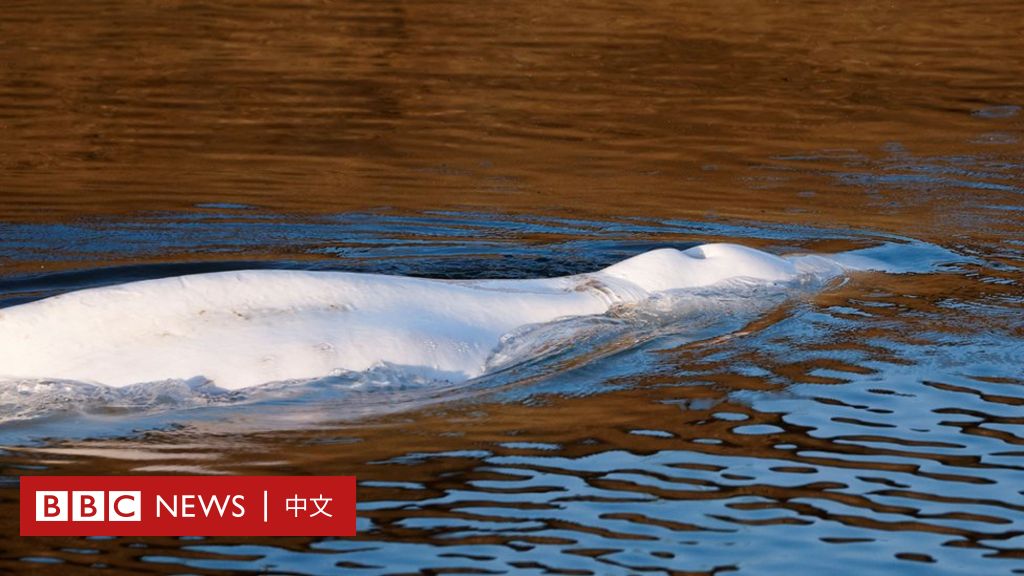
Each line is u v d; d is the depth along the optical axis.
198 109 49.38
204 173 41.00
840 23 65.19
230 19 64.31
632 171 42.16
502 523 18.47
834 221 36.16
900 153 44.69
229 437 21.06
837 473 20.20
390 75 54.97
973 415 22.44
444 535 18.08
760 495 19.45
